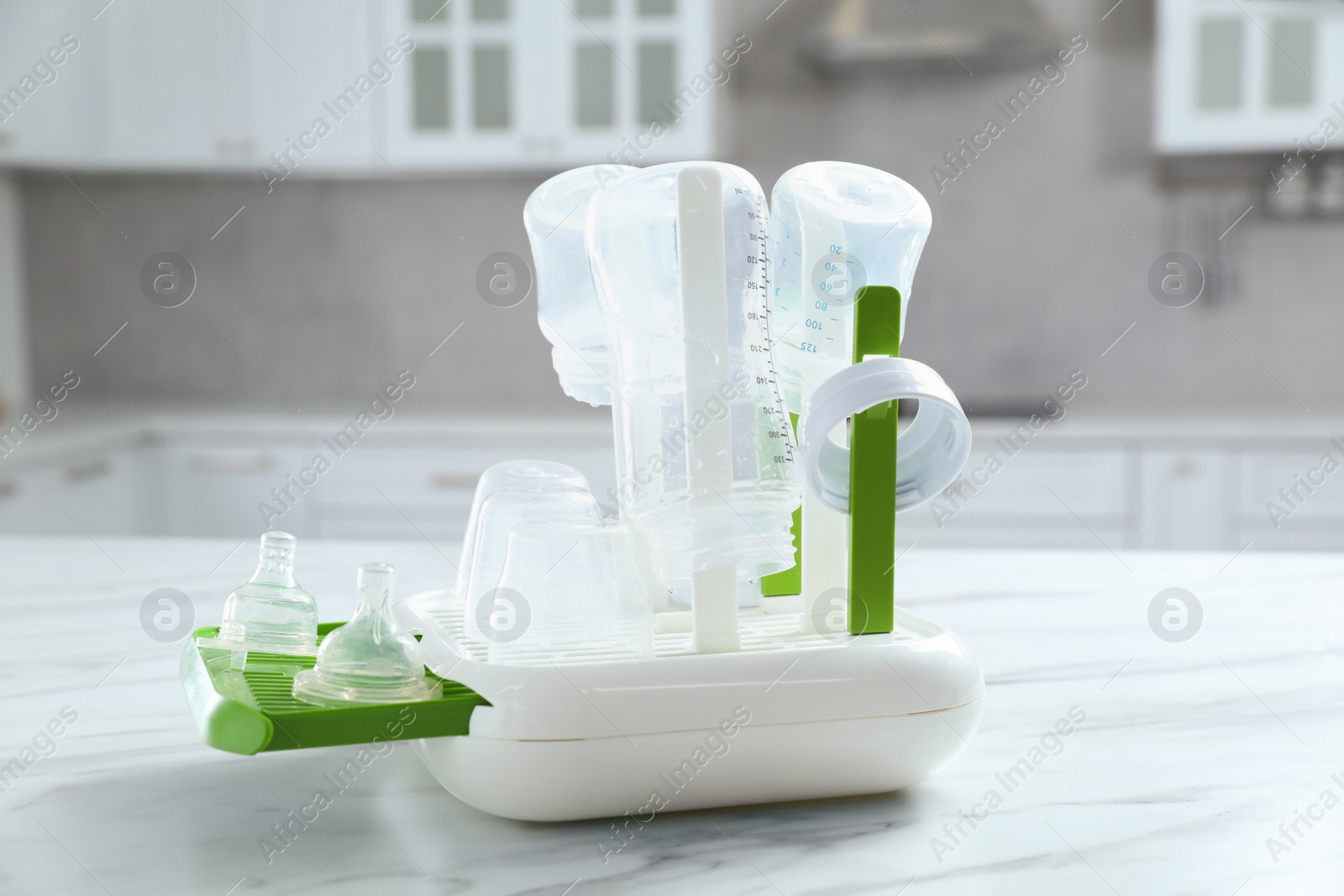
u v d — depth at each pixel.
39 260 2.97
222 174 2.92
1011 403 2.79
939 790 0.55
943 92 2.82
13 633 0.84
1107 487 2.31
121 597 0.96
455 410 2.78
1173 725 0.64
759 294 0.52
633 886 0.44
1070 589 1.00
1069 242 2.83
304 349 3.00
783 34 2.84
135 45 2.54
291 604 0.59
